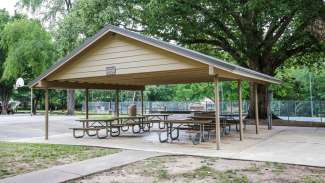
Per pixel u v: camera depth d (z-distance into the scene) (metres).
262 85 20.77
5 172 7.18
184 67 9.58
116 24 19.77
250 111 21.20
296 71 41.16
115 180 6.42
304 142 11.30
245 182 6.12
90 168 7.41
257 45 20.33
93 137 13.49
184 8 17.83
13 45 33.88
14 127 18.23
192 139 12.29
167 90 49.03
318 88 40.78
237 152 9.27
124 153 9.34
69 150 10.05
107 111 40.25
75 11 20.80
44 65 33.47
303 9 15.02
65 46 22.20
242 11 18.12
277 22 19.86
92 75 11.54
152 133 14.80
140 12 19.78
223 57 26.23
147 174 6.87
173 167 7.50
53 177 6.64
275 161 7.94
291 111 28.67
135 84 17.66
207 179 6.38
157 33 19.84
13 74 33.84
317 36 17.69
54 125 19.48
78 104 49.66
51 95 45.88
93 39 11.08
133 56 10.59
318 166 7.35
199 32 20.25
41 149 10.27
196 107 30.44
